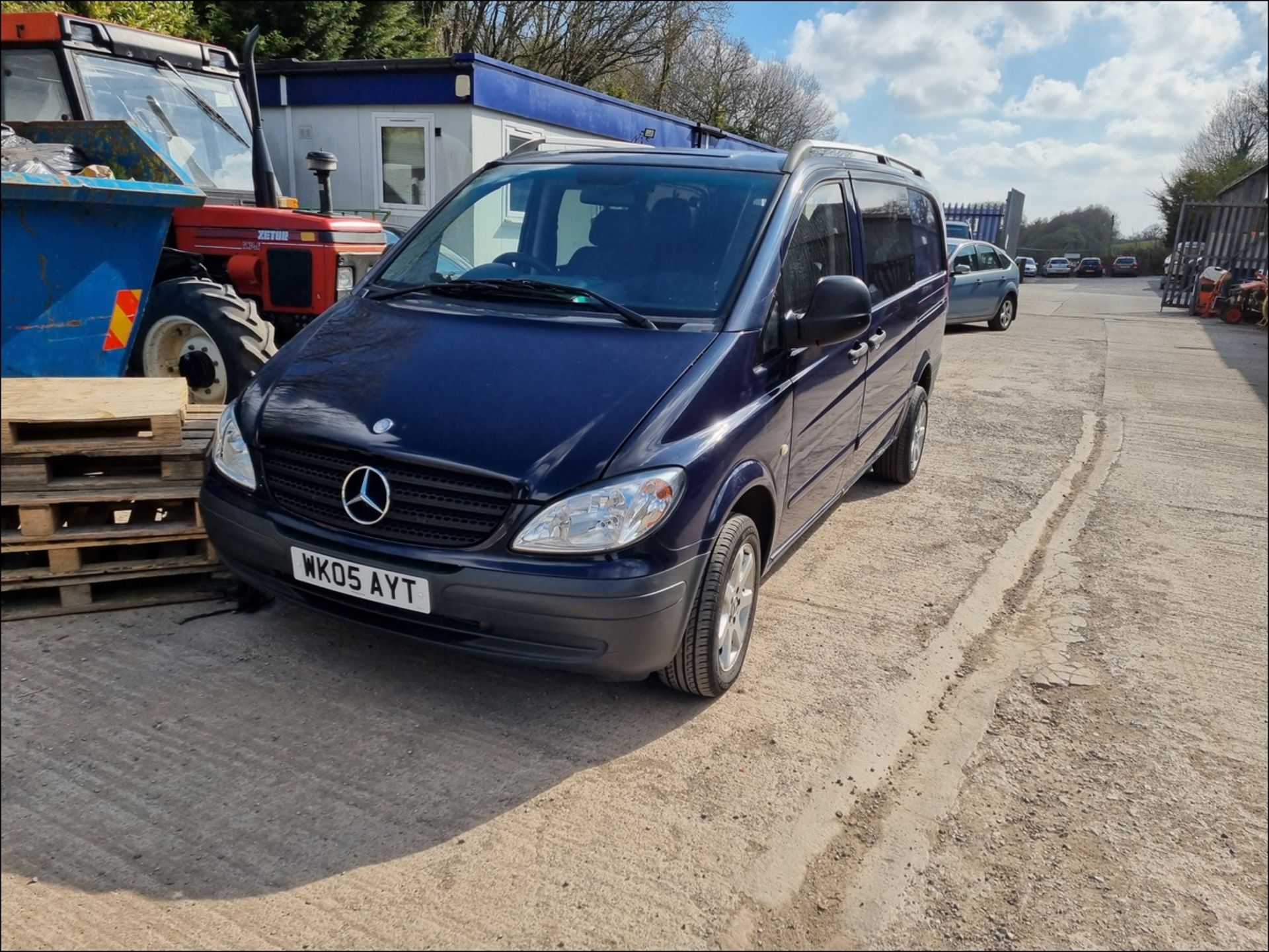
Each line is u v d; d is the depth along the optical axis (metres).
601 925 2.36
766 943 2.35
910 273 5.51
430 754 2.98
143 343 5.36
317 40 16.59
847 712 3.43
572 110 12.51
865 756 3.17
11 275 4.02
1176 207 50.44
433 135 10.92
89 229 4.21
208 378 5.32
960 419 8.59
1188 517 6.01
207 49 6.73
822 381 3.94
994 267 15.58
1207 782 3.18
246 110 6.93
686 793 2.89
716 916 2.42
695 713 3.34
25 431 3.48
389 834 2.62
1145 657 4.05
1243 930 2.53
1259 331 17.50
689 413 3.02
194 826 2.60
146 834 2.56
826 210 4.24
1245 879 2.73
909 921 2.48
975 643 4.11
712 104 38.47
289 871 2.46
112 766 2.81
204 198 4.59
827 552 5.06
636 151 4.36
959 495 6.21
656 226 3.82
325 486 2.97
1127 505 6.19
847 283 3.53
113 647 3.44
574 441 2.85
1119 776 3.19
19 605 3.60
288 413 3.11
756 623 4.14
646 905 2.43
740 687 3.55
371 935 2.28
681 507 2.87
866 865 2.66
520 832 2.66
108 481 3.51
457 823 2.68
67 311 4.26
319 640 3.58
